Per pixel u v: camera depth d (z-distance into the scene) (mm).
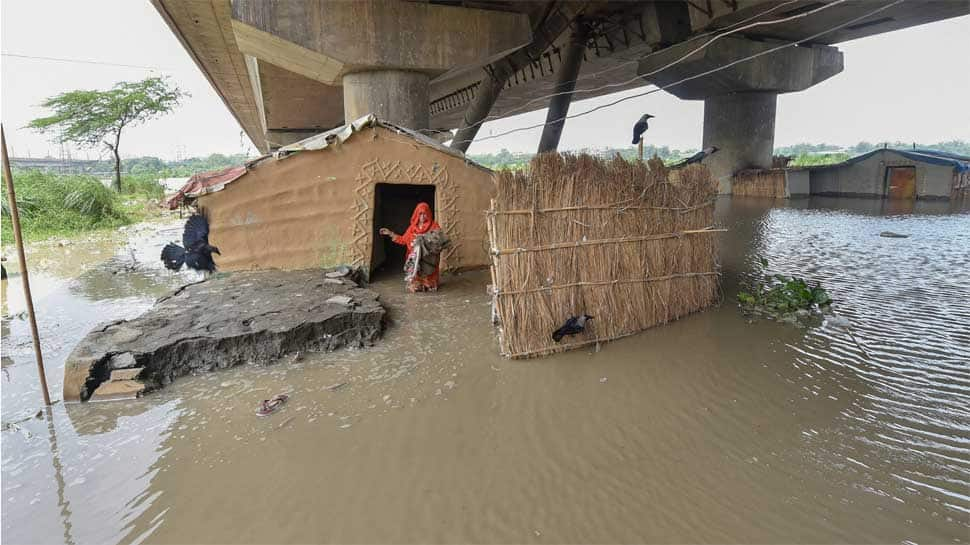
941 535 3168
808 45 21156
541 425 4516
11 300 9164
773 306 7383
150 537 3338
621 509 3479
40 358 4918
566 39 22156
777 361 5660
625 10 19438
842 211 17391
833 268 9789
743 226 15070
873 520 3309
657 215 6676
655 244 6652
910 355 5789
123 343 5574
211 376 5586
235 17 11312
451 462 4023
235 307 6773
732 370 5461
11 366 6145
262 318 6324
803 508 3436
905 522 3285
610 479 3785
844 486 3637
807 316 7078
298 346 6105
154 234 17719
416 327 6988
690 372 5438
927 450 4031
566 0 16188
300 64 13188
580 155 6215
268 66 17531
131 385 5199
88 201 19547
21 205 17875
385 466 3988
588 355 5902
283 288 7785
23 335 7250
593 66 23969
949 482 3652
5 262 12664
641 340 6289
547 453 4113
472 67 13969
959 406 4684
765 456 4004
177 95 33594
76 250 14484
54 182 19875
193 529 3400
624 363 5676
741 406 4750
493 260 6039
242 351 5859
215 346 5742
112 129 31359
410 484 3777
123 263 12523
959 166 18766
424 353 6086
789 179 21375
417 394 5094
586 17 19531
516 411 4750
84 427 4656
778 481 3709
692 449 4121
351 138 9094
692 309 7207
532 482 3773
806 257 10812
